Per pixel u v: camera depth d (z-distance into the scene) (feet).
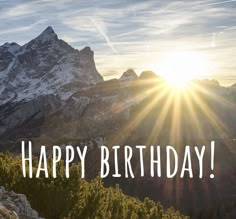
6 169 61.46
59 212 58.13
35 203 57.82
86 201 62.08
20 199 50.90
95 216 61.46
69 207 59.36
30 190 59.11
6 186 58.65
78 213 59.93
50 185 59.16
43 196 58.39
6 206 46.16
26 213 49.32
